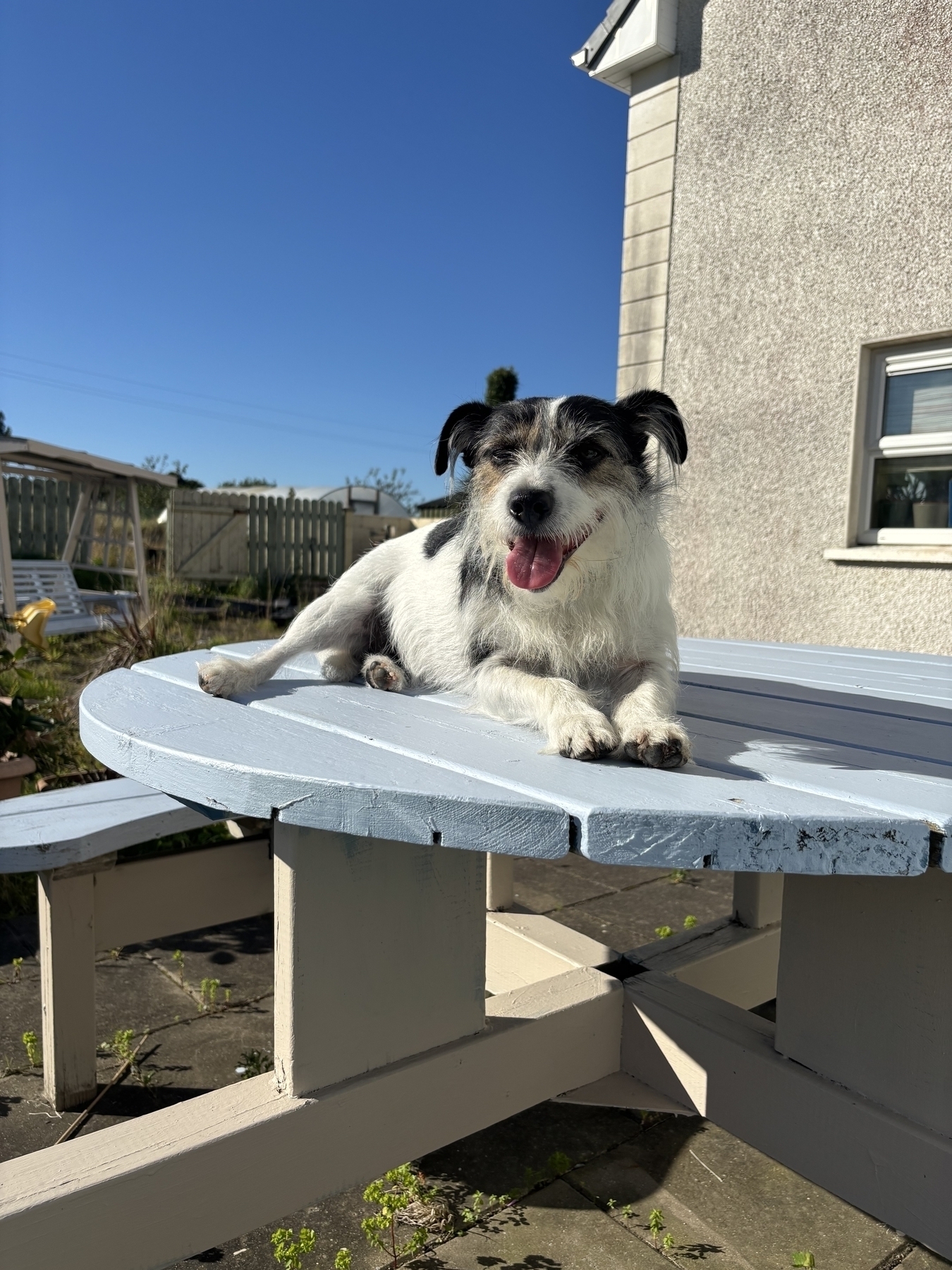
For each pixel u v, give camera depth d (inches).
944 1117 59.1
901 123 177.3
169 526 578.9
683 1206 74.2
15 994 109.4
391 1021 64.4
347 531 660.7
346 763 48.9
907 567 183.9
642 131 226.5
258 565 619.2
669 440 85.0
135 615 258.2
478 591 78.4
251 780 47.1
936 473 185.3
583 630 73.5
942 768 52.9
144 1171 52.3
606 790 44.6
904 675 98.0
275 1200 58.4
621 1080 80.3
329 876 59.2
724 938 98.3
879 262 183.3
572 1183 77.3
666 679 69.4
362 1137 62.6
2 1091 90.0
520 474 73.7
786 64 195.6
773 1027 74.1
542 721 61.0
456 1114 68.3
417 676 88.0
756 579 211.3
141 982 113.3
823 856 40.4
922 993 59.4
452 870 66.7
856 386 189.5
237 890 103.3
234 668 77.3
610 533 74.2
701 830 39.9
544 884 147.9
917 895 59.1
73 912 86.0
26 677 181.8
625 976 85.9
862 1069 63.7
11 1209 48.5
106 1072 93.0
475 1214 73.0
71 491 538.3
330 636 91.1
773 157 200.1
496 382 874.1
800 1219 72.5
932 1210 59.2
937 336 177.2
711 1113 74.0
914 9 173.2
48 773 173.5
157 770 52.7
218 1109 58.0
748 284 207.6
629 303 234.1
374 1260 68.0
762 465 208.4
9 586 334.6
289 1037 59.1
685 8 213.8
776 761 54.6
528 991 79.1
